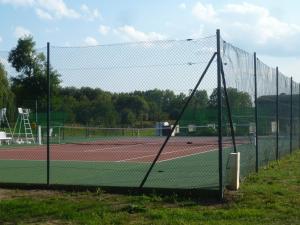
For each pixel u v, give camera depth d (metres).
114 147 26.17
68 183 11.26
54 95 20.30
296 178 12.29
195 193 9.62
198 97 10.68
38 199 9.70
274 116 16.86
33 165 16.59
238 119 11.53
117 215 8.16
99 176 12.97
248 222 7.61
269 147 15.98
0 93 29.89
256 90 13.28
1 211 8.58
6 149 25.34
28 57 24.42
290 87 20.17
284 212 8.29
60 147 26.47
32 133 30.31
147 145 27.50
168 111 14.65
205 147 25.41
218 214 8.17
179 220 7.71
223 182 9.85
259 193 9.87
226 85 10.05
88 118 20.20
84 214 8.27
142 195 9.88
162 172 13.77
